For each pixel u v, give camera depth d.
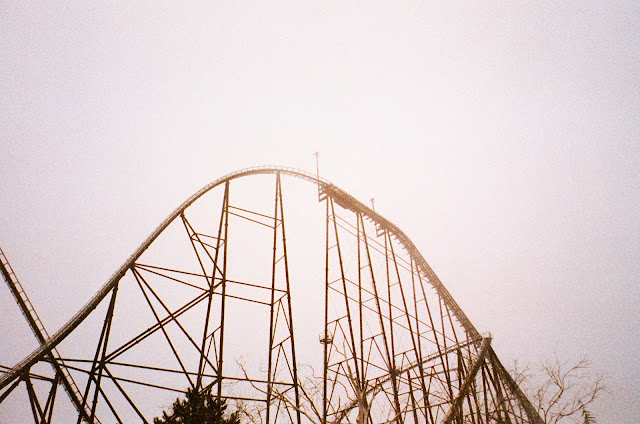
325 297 26.08
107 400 18.86
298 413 18.92
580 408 16.45
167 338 20.50
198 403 15.59
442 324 34.31
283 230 25.75
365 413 15.04
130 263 22.28
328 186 31.06
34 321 22.64
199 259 23.88
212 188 26.28
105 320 20.58
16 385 19.39
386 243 34.72
